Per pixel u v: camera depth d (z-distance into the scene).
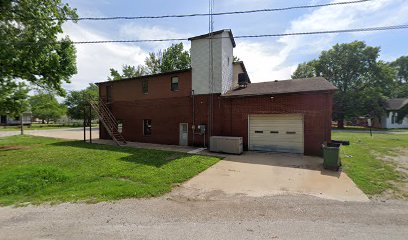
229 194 5.59
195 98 14.50
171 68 36.47
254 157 10.58
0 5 10.47
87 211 4.46
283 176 7.24
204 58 14.26
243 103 12.86
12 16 11.04
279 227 3.75
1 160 9.80
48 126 44.84
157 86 16.16
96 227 3.78
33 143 16.06
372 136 19.61
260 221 4.00
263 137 12.33
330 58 36.59
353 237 3.39
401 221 3.94
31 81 13.80
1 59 11.07
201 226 3.81
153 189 5.83
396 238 3.35
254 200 5.12
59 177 6.71
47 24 12.17
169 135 15.59
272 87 12.99
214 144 12.05
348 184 6.25
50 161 9.47
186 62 36.50
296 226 3.79
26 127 41.03
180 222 3.98
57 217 4.18
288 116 11.61
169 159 9.90
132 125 17.45
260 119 12.42
